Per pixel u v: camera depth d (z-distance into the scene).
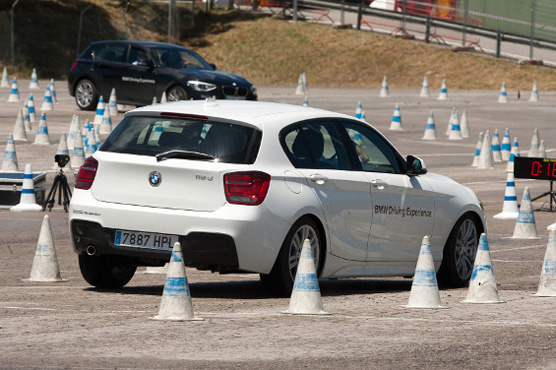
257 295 29.89
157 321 24.41
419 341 22.47
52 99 99.00
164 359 20.17
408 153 79.25
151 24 173.25
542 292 29.95
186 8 180.75
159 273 35.66
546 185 66.62
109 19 166.00
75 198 29.03
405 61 162.25
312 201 28.64
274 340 22.25
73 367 19.38
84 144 71.81
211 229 27.31
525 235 46.50
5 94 113.88
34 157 68.00
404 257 31.78
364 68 162.25
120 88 93.31
